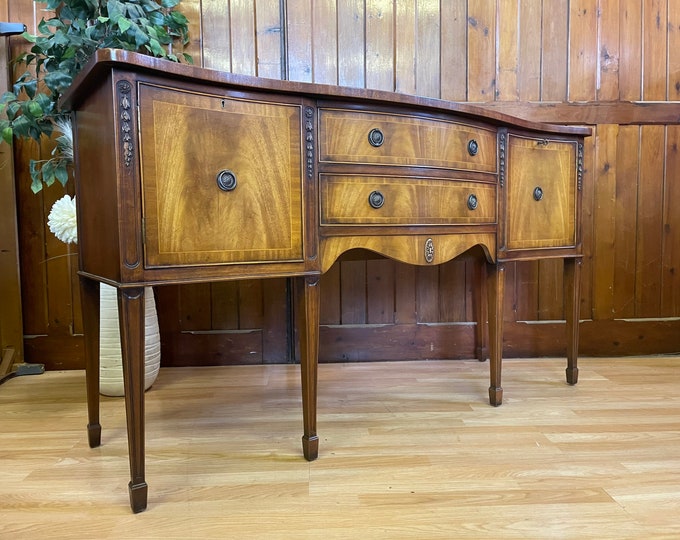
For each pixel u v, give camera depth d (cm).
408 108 116
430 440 119
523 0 186
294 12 180
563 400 147
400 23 184
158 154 88
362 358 192
